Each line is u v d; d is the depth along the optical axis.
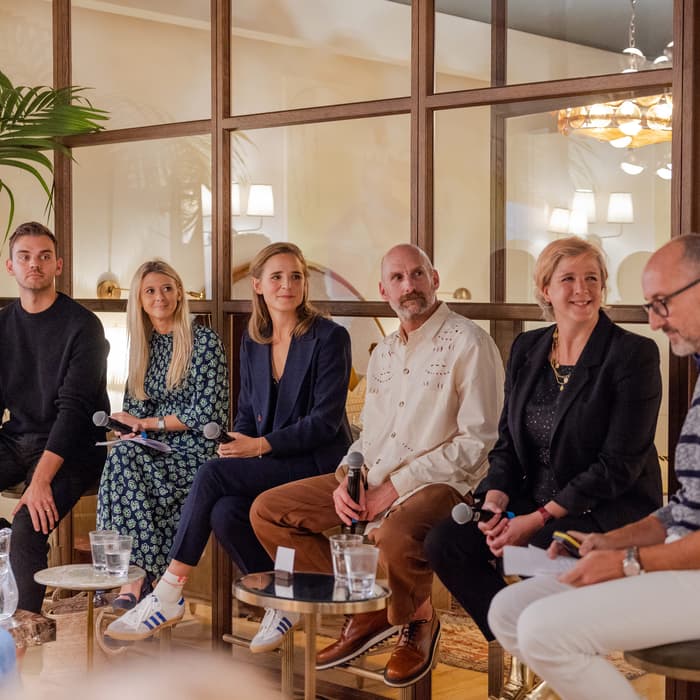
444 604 3.65
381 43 3.94
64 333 4.51
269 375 4.04
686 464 2.57
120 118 4.73
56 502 4.32
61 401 4.44
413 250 3.63
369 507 3.55
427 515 3.41
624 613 2.47
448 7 3.77
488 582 3.24
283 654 3.60
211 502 3.84
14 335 4.58
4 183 5.15
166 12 4.57
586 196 3.48
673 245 2.68
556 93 3.53
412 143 3.85
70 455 4.39
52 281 4.56
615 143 3.43
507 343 3.66
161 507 4.09
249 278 4.38
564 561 2.74
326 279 4.12
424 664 3.53
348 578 2.96
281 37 4.24
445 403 3.55
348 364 4.01
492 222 3.69
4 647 2.76
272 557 3.74
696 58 3.27
